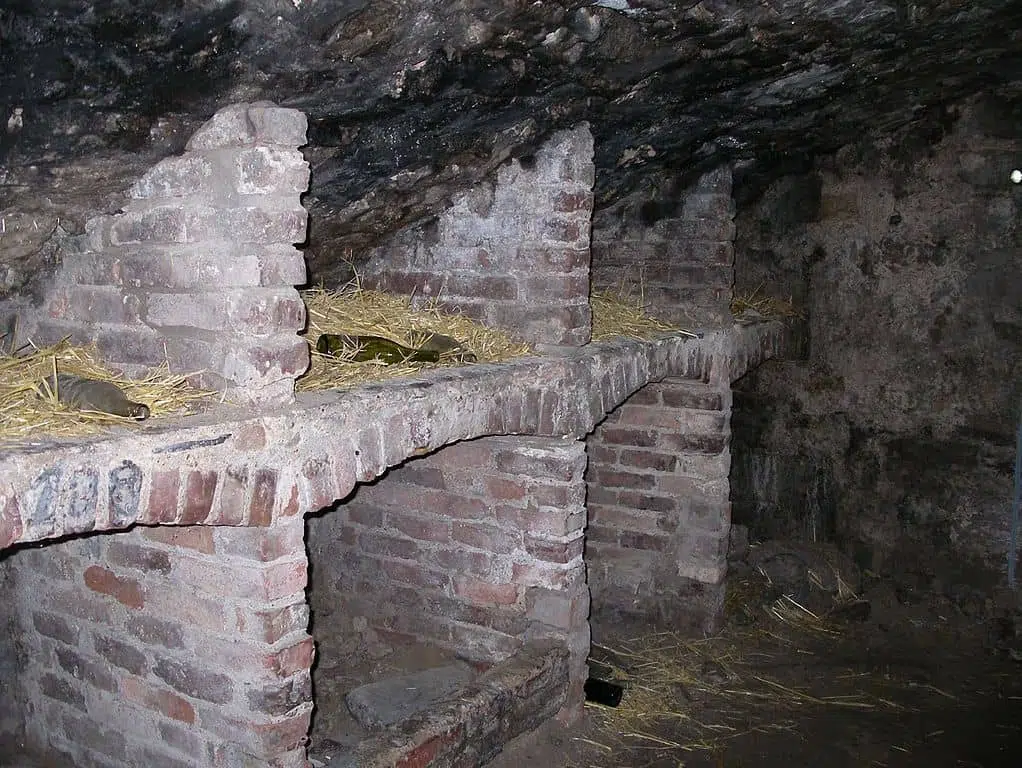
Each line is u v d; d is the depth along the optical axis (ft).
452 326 12.48
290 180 8.20
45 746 10.72
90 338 9.25
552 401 12.03
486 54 9.30
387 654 14.30
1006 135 18.04
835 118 16.98
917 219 19.11
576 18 9.17
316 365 10.01
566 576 13.11
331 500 8.84
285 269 8.32
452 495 13.78
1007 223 18.26
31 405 7.43
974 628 18.89
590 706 14.69
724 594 18.03
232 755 8.91
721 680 16.16
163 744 9.48
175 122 7.97
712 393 17.04
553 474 12.94
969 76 16.30
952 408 19.21
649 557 17.88
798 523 21.22
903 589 19.83
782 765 13.73
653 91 12.04
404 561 14.30
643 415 17.67
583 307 12.68
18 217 8.32
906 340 19.52
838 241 19.94
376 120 9.78
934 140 18.71
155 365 8.77
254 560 8.48
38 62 6.59
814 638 18.16
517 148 11.97
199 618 8.96
